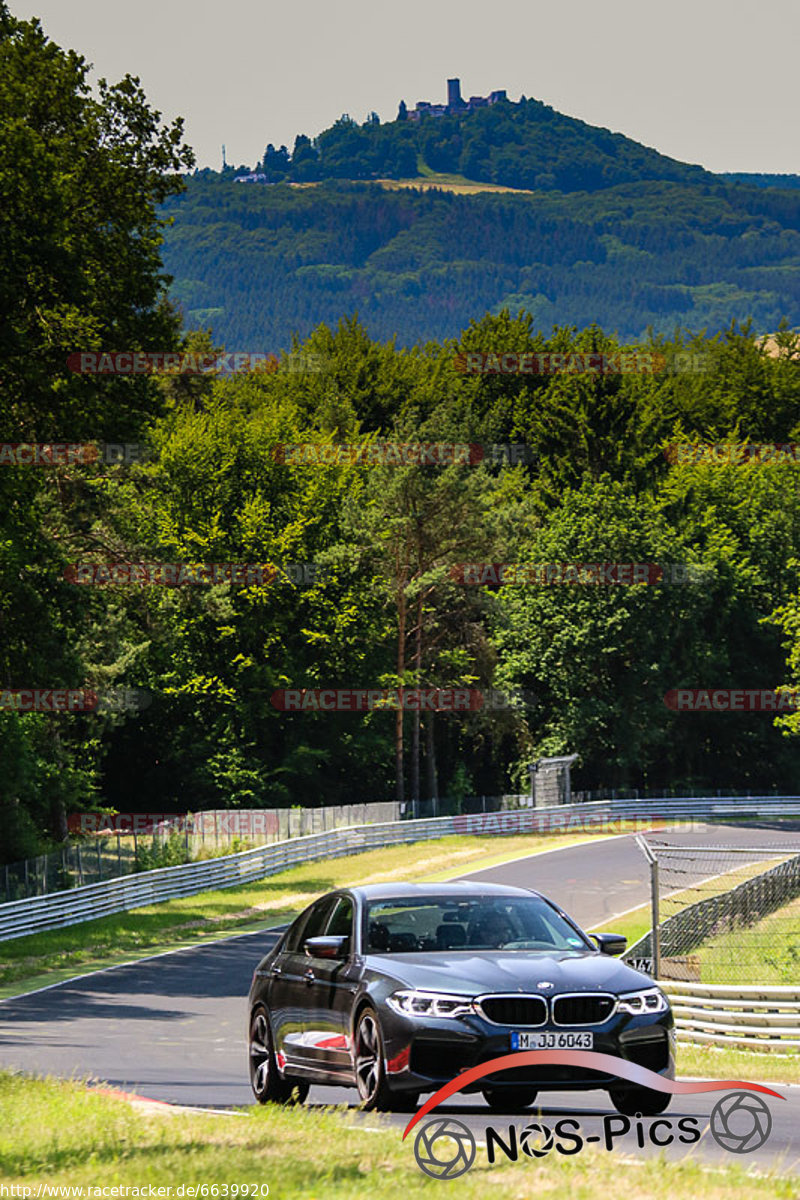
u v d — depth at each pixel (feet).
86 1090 131.34
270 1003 120.78
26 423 349.00
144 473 526.57
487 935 108.78
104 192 354.13
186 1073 172.55
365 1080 102.32
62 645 445.78
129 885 458.50
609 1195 72.84
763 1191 73.72
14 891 402.93
